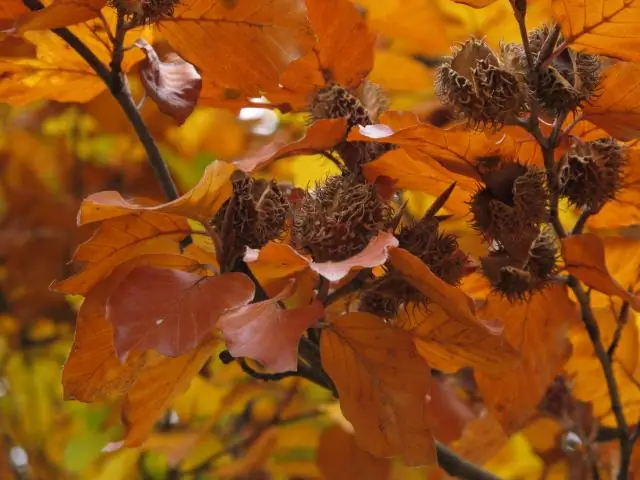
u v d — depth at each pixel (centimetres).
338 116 79
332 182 76
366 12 96
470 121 75
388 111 79
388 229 76
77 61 84
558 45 77
